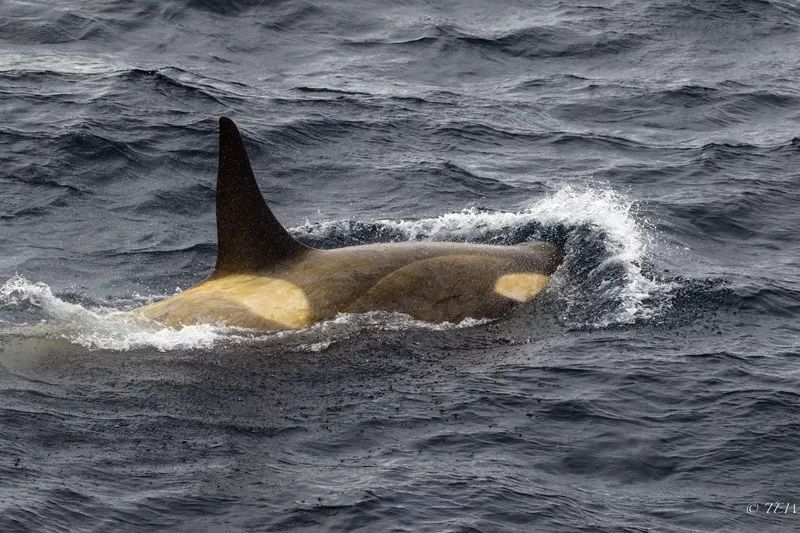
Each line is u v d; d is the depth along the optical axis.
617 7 137.38
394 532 43.47
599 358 58.34
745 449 50.56
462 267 63.47
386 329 59.53
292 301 59.75
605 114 107.06
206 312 59.28
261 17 125.31
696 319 63.62
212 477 46.56
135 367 55.03
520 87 113.50
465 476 47.47
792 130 104.25
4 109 93.25
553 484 47.59
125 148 87.81
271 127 94.81
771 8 137.88
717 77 117.56
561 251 69.12
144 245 73.69
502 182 87.94
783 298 67.44
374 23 128.12
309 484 46.34
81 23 117.69
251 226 61.25
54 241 73.38
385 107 103.75
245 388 53.84
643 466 49.19
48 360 55.16
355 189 85.06
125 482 45.94
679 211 82.19
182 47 116.00
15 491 44.56
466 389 54.66
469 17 132.88
